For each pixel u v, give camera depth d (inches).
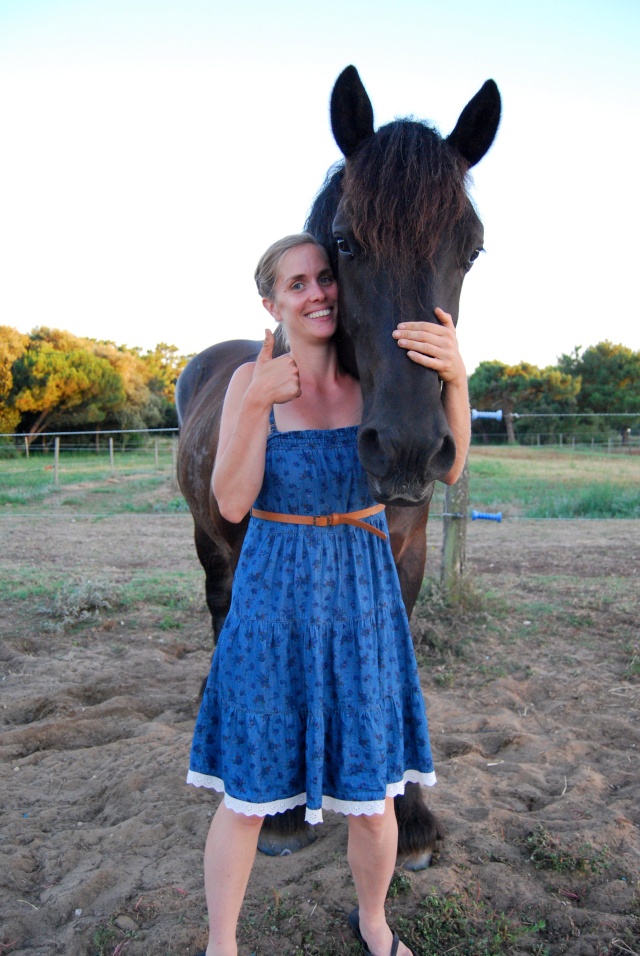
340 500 58.2
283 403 59.0
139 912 70.3
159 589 195.0
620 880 73.9
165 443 1053.2
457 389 58.5
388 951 63.2
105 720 117.0
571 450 895.7
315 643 55.3
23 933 69.2
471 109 65.9
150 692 129.4
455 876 75.1
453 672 135.9
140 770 98.3
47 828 87.6
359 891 63.4
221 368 125.3
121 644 153.4
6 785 97.0
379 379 57.4
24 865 79.4
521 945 65.8
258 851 82.5
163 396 1317.7
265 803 55.9
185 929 67.2
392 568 60.9
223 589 126.5
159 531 320.2
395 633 60.3
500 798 91.6
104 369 1041.5
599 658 141.5
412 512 79.6
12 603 183.0
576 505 374.3
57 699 123.6
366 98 65.1
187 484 111.7
